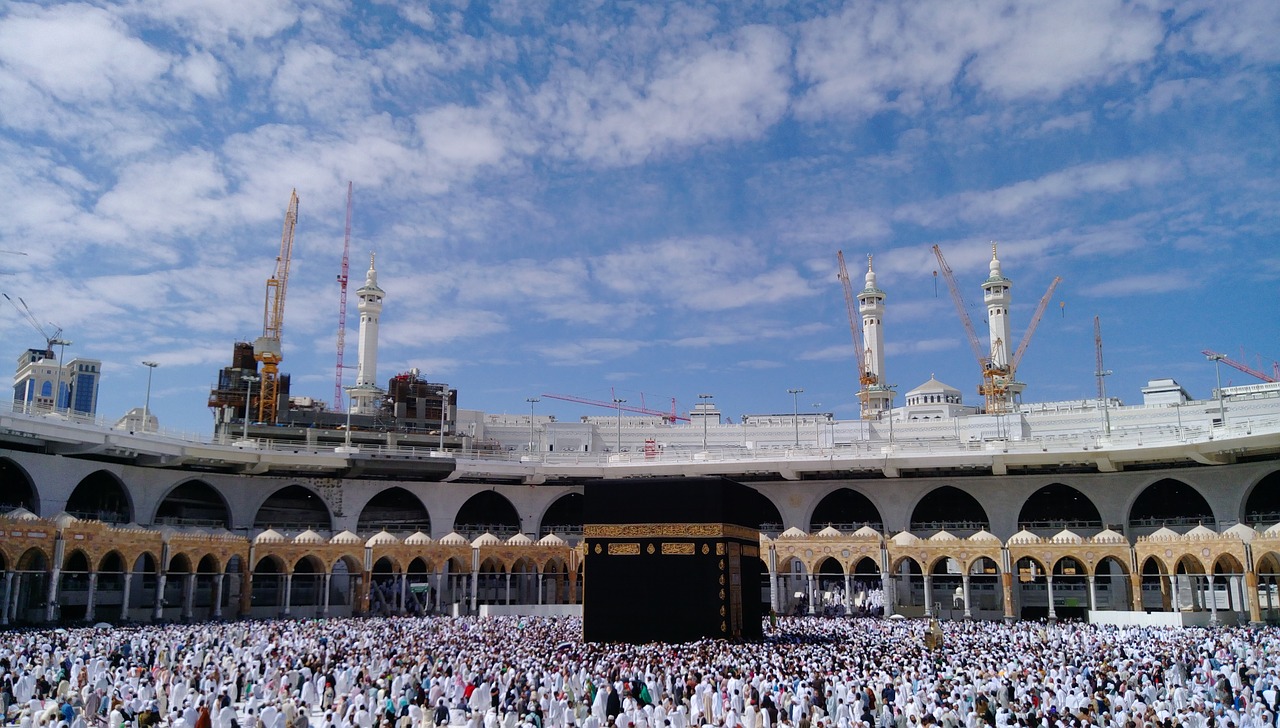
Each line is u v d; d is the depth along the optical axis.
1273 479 69.12
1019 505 70.06
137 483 63.53
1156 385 95.75
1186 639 39.09
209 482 68.31
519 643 36.91
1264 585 62.78
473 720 21.14
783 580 68.94
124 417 61.34
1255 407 73.88
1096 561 55.59
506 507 84.69
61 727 18.33
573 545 77.31
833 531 61.50
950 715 20.12
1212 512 68.19
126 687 23.31
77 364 178.88
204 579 66.19
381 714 22.11
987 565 71.00
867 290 112.00
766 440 90.69
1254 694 23.23
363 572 60.62
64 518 47.69
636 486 40.66
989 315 112.12
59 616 56.09
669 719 20.88
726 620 39.16
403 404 99.50
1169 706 22.08
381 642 36.88
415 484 74.94
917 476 71.69
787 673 25.66
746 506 43.06
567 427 94.12
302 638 38.28
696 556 39.53
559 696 24.42
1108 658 31.72
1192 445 58.59
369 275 105.25
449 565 74.00
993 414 84.38
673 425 93.94
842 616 60.66
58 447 56.41
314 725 23.67
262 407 97.69
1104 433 69.56
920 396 119.38
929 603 59.16
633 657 30.66
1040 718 19.64
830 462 68.75
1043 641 38.91
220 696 21.81
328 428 92.62
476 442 93.50
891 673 26.80
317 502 78.38
